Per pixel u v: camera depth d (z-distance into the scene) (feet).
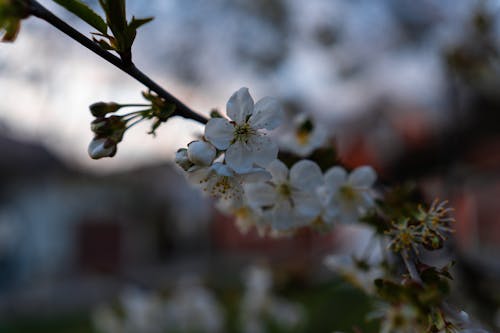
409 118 19.63
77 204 54.44
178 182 60.18
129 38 3.71
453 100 12.34
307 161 4.69
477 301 6.77
